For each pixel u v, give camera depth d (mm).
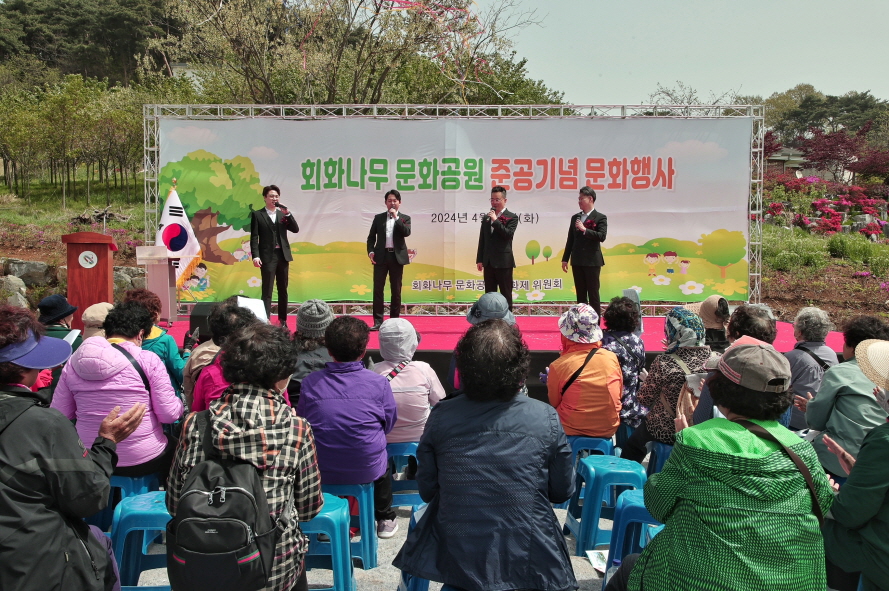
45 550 2012
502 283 7797
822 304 11000
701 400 3270
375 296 8125
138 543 2930
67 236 6477
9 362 2123
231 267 9352
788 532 1799
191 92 19484
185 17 14602
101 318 4051
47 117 16531
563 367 3812
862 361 2639
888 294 11211
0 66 35531
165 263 7914
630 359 4270
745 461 1818
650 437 3828
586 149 9344
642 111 9305
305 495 2307
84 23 42375
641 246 9461
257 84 17016
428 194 9344
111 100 18891
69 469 2053
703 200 9406
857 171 28797
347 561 2818
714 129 9312
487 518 2100
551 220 9406
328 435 3209
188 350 5336
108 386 3168
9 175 20328
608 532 3475
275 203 7836
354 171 9305
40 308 4551
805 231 15891
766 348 1997
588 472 3428
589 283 7840
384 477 3754
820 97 65188
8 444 2010
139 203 18875
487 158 9320
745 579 1772
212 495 2008
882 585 2270
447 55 15539
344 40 15336
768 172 21562
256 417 2189
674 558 1879
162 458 3410
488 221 7766
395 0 14570
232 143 9234
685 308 3824
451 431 2189
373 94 15984
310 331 3973
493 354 2176
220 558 1971
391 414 3410
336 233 9375
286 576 2182
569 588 2105
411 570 2156
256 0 14641
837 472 3102
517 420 2186
